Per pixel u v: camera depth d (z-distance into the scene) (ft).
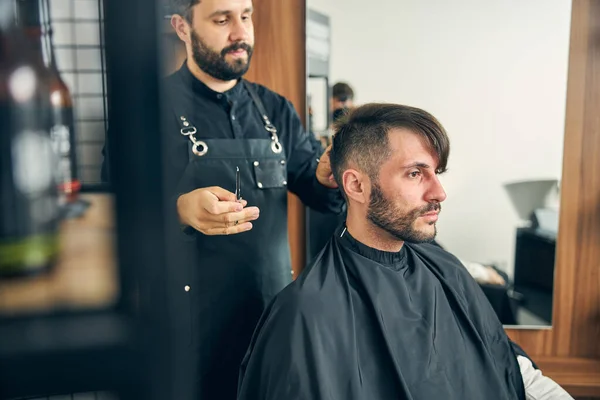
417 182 3.09
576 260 5.65
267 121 4.34
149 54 0.68
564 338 5.80
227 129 4.11
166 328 0.72
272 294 4.24
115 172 0.70
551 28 5.34
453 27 5.42
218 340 4.01
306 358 2.85
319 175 4.26
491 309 3.68
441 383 3.10
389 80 5.53
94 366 0.69
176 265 0.74
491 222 5.66
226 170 3.98
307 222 5.74
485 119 5.53
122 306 0.71
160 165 0.71
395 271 3.34
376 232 3.28
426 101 5.55
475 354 3.30
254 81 5.64
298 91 5.63
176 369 0.73
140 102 0.69
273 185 4.17
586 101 5.41
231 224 3.30
